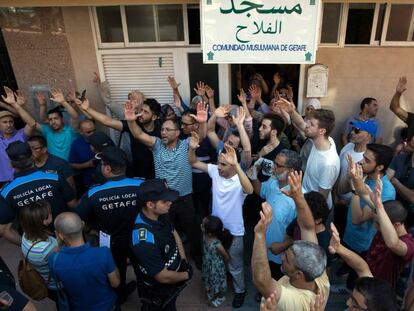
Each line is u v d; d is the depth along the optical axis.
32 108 5.24
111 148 2.90
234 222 3.27
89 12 4.70
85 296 2.46
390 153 2.95
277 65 5.49
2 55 5.42
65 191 3.22
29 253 2.59
